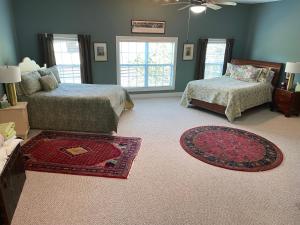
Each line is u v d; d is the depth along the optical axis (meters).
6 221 1.99
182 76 6.62
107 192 2.52
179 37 6.21
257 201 2.43
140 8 5.69
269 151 3.52
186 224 2.11
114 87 4.88
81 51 5.50
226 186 2.67
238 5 6.44
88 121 4.03
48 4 5.13
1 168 1.99
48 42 5.23
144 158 3.24
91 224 2.09
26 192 2.48
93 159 3.17
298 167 3.10
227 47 6.63
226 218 2.19
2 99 3.85
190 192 2.55
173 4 5.88
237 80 5.75
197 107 5.72
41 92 4.20
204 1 3.88
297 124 4.68
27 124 3.88
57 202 2.35
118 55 5.89
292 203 2.41
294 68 4.91
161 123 4.59
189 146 3.63
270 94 5.47
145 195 2.48
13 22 4.91
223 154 3.40
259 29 6.37
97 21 5.52
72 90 4.43
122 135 3.99
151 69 6.38
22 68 4.49
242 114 5.13
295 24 5.36
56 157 3.20
